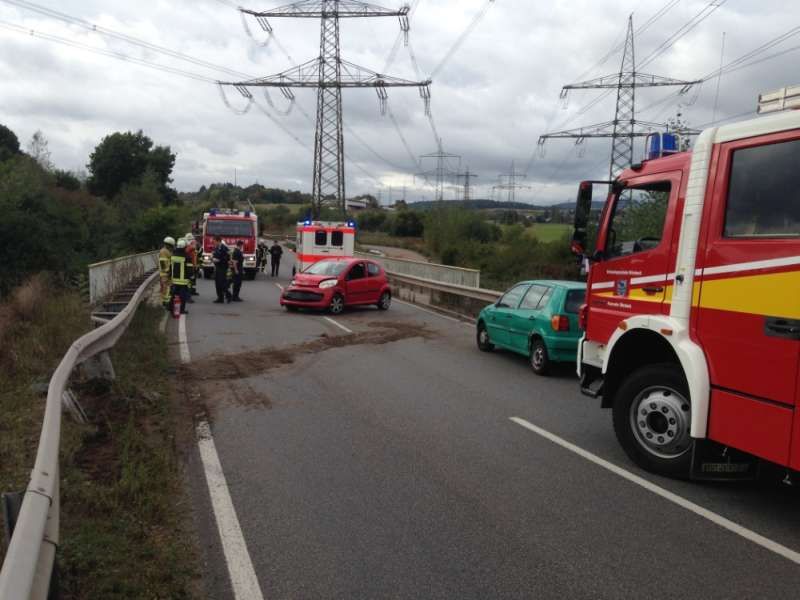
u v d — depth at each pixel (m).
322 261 19.27
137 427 6.82
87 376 7.93
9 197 20.52
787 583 4.01
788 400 4.59
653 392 6.03
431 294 21.89
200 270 29.92
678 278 5.64
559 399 8.87
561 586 3.91
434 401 8.57
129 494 4.94
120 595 3.62
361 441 6.74
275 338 13.41
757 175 4.96
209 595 3.77
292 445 6.55
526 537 4.58
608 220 6.86
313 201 40.34
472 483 5.62
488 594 3.81
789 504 5.33
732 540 4.61
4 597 2.37
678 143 6.69
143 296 16.58
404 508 5.04
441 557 4.25
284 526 4.68
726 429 5.09
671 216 5.88
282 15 38.09
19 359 8.59
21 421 6.50
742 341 4.96
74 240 22.98
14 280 17.56
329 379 9.74
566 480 5.75
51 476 3.51
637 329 6.15
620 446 6.81
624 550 4.41
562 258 44.34
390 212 97.75
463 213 59.00
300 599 3.73
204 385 9.09
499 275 44.84
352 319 17.17
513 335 11.36
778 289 4.68
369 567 4.11
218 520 4.75
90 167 76.06
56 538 3.24
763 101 5.22
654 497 5.41
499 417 7.85
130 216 46.72
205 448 6.38
